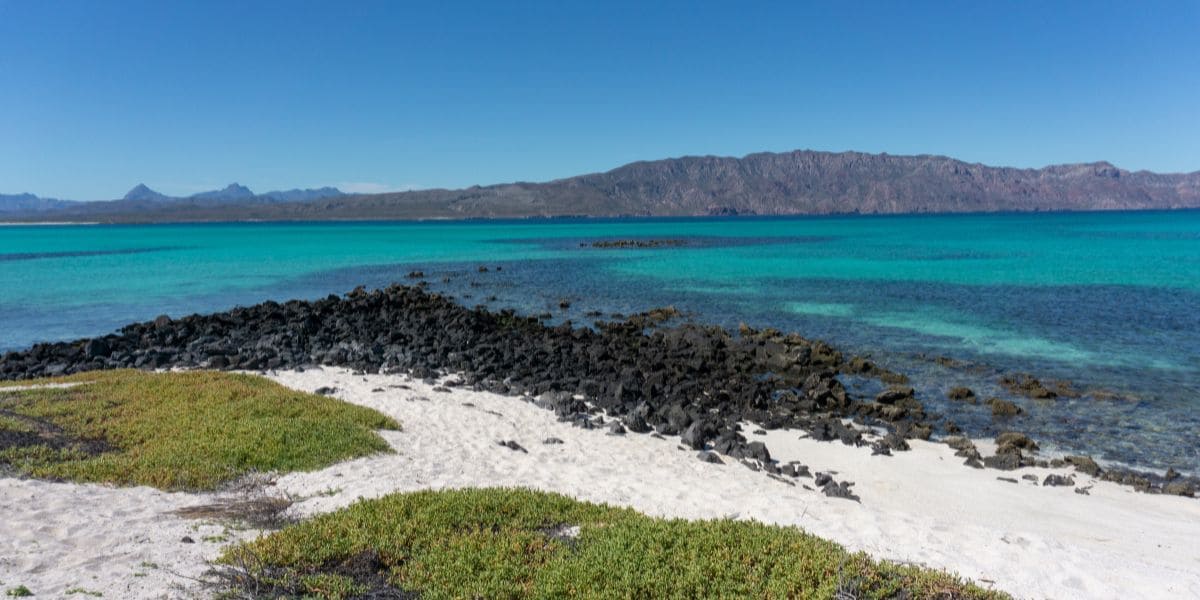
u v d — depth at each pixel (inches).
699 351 1374.3
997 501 678.5
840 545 471.5
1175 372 1210.6
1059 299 2037.4
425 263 3590.1
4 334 1647.4
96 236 7160.4
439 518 493.0
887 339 1530.5
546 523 507.5
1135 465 804.0
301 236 7062.0
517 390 1080.8
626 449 809.5
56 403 807.7
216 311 1973.4
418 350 1332.4
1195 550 556.1
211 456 642.2
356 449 689.6
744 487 681.0
